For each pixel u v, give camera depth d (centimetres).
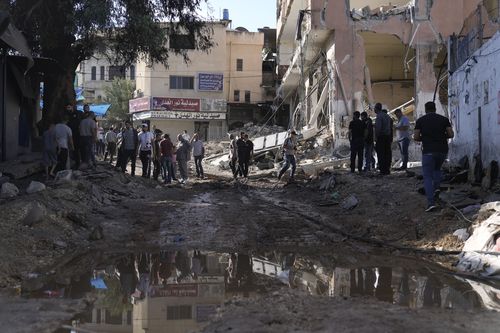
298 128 3050
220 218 979
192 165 2720
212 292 546
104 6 1377
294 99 3809
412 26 2277
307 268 658
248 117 4681
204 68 4412
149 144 1648
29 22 1460
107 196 1156
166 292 546
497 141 1027
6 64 1485
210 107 4362
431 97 2278
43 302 494
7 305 479
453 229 767
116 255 731
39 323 430
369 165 1395
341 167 1750
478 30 1222
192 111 4344
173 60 4362
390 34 2367
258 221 959
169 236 848
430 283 574
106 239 824
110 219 946
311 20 2278
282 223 944
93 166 1454
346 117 2248
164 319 453
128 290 555
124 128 1594
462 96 1307
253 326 411
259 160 2439
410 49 2375
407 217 877
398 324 413
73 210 919
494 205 735
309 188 1405
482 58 1132
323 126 2489
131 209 1055
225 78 4684
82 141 1438
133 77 4988
